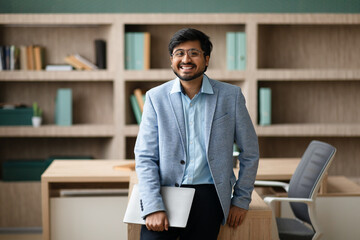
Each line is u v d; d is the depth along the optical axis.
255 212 2.20
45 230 3.04
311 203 2.60
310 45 4.43
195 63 2.01
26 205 4.24
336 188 3.27
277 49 4.42
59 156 4.40
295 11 4.39
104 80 4.34
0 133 4.15
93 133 4.20
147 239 2.03
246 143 2.13
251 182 2.16
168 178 2.08
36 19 4.10
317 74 4.16
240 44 4.16
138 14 4.10
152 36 4.39
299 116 4.50
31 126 4.21
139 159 2.10
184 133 2.07
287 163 3.47
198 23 4.11
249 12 4.38
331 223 3.05
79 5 4.33
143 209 2.00
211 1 4.36
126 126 4.20
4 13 4.29
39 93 4.46
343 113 4.52
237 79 4.16
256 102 4.18
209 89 2.09
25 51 4.20
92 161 3.45
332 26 4.43
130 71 4.14
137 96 4.25
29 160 4.37
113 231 3.13
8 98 4.44
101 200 3.12
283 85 4.48
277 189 3.59
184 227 2.05
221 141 2.07
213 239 2.06
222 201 2.05
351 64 4.45
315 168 2.63
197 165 2.07
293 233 2.60
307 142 4.53
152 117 2.11
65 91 4.23
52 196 3.45
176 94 2.10
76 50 4.40
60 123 4.25
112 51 4.16
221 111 2.08
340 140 4.54
